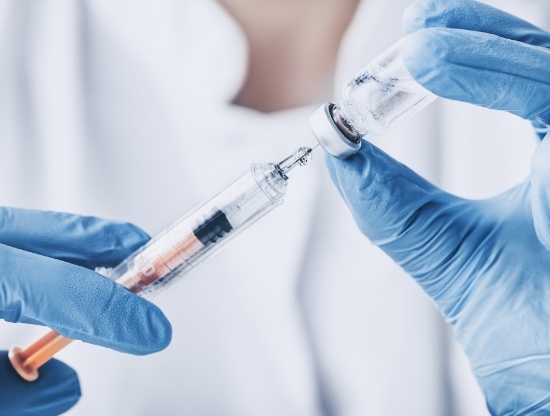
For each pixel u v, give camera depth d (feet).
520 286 3.45
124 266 3.44
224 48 4.93
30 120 5.13
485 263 3.56
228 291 4.82
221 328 4.83
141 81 5.09
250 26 5.01
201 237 3.20
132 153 5.05
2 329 4.97
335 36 5.02
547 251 3.43
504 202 3.70
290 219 4.79
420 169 5.09
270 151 4.87
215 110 4.97
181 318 4.84
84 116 5.08
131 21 5.08
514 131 5.14
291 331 4.77
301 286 4.87
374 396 4.76
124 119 5.07
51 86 5.14
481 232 3.61
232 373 4.81
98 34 5.14
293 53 5.03
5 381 3.57
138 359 4.84
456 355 4.96
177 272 3.36
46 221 3.61
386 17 4.96
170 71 5.02
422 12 3.14
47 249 3.59
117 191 5.02
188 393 4.82
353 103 2.88
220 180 4.92
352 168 3.29
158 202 4.99
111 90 5.10
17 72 5.14
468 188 5.15
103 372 4.83
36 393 3.67
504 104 2.88
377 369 4.79
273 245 4.80
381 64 2.87
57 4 5.23
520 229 3.55
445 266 3.63
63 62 5.16
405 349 4.82
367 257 4.89
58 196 5.03
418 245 3.57
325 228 4.90
